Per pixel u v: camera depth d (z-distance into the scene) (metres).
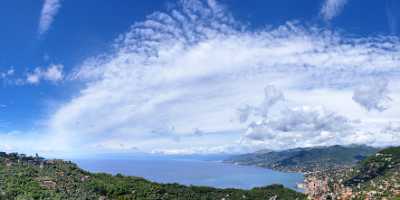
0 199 183.25
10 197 187.50
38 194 197.12
